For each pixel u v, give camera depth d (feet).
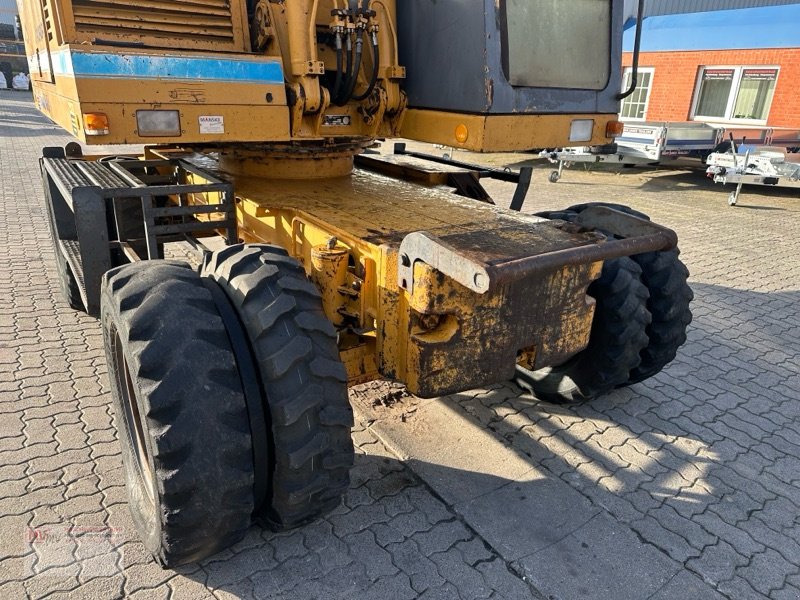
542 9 9.34
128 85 8.30
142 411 6.79
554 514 9.27
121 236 11.77
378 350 8.52
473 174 14.69
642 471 10.38
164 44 9.41
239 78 9.06
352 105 10.46
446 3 9.32
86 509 8.90
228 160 12.96
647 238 8.57
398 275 7.77
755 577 8.25
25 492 9.16
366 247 8.43
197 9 9.63
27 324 14.97
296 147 11.57
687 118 50.06
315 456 7.29
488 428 11.45
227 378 6.95
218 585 7.75
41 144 44.91
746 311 17.98
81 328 14.87
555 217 11.19
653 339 11.59
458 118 9.48
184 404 6.69
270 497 7.83
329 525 8.87
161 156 15.23
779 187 39.96
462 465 10.34
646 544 8.74
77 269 12.50
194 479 6.75
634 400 12.71
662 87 51.21
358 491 9.61
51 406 11.46
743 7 48.96
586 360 10.91
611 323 10.23
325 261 8.63
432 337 7.97
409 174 14.08
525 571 8.16
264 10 9.77
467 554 8.42
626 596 7.86
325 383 7.39
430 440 11.00
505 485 9.87
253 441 7.35
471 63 9.10
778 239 26.61
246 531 7.71
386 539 8.63
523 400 12.53
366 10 9.48
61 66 9.00
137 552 8.22
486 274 6.52
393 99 10.22
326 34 10.43
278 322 7.22
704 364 14.49
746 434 11.62
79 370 12.83
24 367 12.86
